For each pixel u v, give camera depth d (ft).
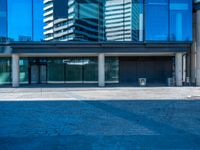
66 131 28.94
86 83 101.24
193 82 95.76
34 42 85.87
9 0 85.30
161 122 33.04
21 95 63.87
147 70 103.96
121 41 86.48
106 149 22.84
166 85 91.50
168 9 86.33
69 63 103.91
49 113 39.32
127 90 74.90
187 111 40.42
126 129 29.73
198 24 90.12
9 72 101.91
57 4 86.58
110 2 86.94
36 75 103.09
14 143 24.68
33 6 85.87
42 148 23.17
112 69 103.91
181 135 27.25
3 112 40.22
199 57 89.66
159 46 86.99
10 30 85.66
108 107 44.57
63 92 70.33
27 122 33.45
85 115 37.68
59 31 86.58
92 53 88.17
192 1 89.71
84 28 86.74
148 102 50.44
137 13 86.38
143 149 22.89
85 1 86.94
